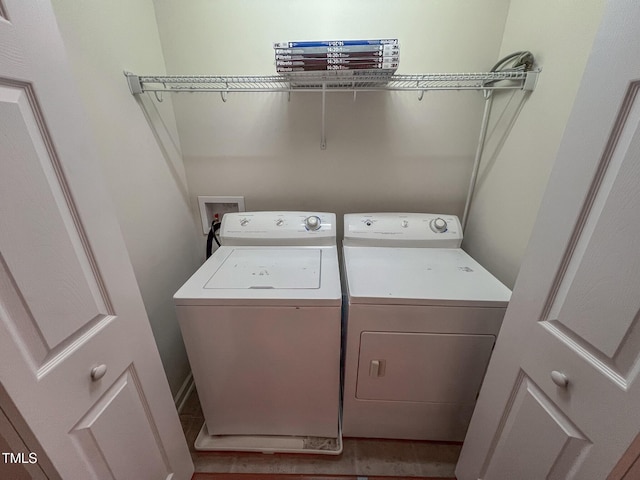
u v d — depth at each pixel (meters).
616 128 0.53
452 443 1.40
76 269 0.63
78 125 0.63
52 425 0.58
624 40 0.50
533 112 1.14
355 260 1.34
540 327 0.72
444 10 1.33
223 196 1.73
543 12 1.09
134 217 1.21
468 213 1.69
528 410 0.77
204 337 1.12
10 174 0.49
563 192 0.64
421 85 1.44
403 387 1.24
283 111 1.54
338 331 1.10
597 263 0.57
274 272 1.22
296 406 1.29
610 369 0.56
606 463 0.57
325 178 1.68
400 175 1.66
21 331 0.52
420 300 1.05
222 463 1.33
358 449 1.38
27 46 0.51
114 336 0.75
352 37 1.39
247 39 1.39
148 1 1.30
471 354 1.14
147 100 1.31
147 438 0.91
